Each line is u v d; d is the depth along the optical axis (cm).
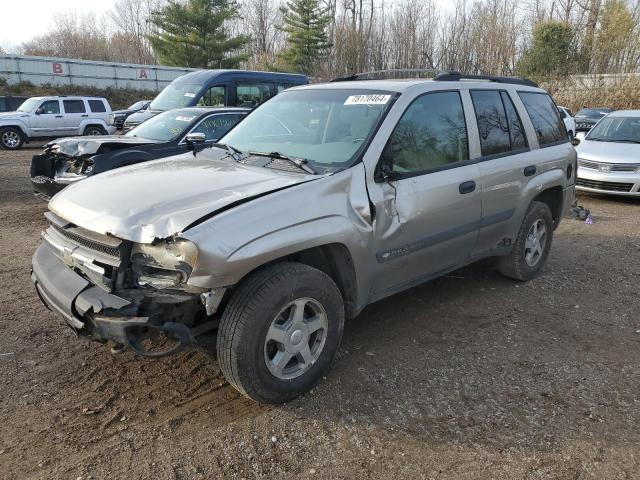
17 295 497
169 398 339
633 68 3016
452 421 321
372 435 307
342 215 338
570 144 589
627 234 761
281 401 331
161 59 4341
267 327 308
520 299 509
